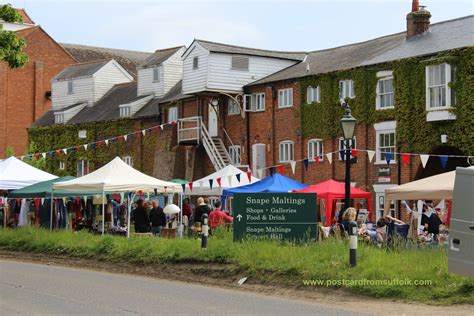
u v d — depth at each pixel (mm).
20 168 35125
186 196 44625
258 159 45938
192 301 14875
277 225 21016
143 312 13258
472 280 14930
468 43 34750
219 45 48594
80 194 31375
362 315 13125
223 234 23766
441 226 25234
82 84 64938
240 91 47875
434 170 36969
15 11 34219
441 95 35438
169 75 58094
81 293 15953
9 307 13812
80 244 25109
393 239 20812
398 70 37438
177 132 51906
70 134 61844
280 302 14914
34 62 74562
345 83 41000
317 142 42625
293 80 44156
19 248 27391
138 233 27484
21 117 73812
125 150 57031
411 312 13562
